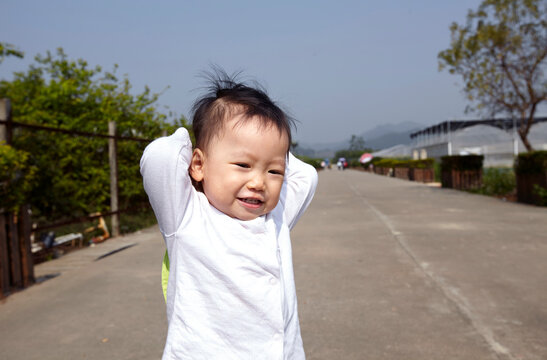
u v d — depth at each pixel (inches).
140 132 398.9
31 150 253.0
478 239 251.0
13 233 172.7
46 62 443.2
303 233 288.7
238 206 48.6
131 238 292.5
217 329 48.6
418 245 239.0
